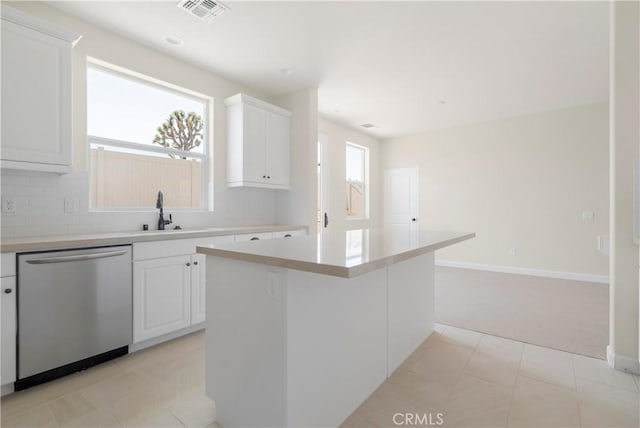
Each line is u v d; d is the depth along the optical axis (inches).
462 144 226.1
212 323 63.3
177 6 94.1
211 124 138.2
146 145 119.8
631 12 80.5
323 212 207.6
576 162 187.8
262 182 144.3
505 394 72.4
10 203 87.1
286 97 161.9
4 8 75.6
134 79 116.8
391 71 137.3
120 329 87.6
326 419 59.6
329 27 104.8
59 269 77.0
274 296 52.5
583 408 67.1
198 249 60.9
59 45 85.4
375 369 75.0
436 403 69.5
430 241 70.3
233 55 122.9
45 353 75.0
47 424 61.9
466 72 138.5
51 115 84.0
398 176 255.1
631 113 80.7
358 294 69.1
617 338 83.1
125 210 113.3
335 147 217.6
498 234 212.1
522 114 200.4
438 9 95.3
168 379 78.1
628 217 81.5
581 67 133.7
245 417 57.4
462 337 104.2
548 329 110.3
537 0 91.2
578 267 186.9
